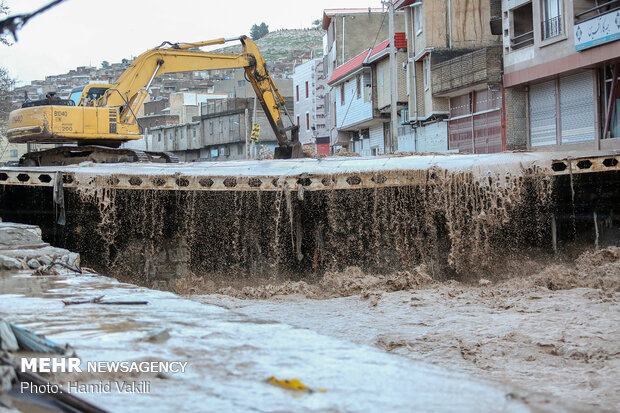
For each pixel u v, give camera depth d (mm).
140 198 18906
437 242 18219
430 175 17719
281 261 19109
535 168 17016
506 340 9453
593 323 10078
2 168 18656
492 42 37438
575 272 14617
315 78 72062
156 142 98500
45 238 19141
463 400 3500
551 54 26109
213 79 159000
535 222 17625
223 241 19203
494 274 17578
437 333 10094
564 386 7438
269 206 18906
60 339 4941
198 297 14680
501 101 30641
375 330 10508
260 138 81625
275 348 4621
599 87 24438
